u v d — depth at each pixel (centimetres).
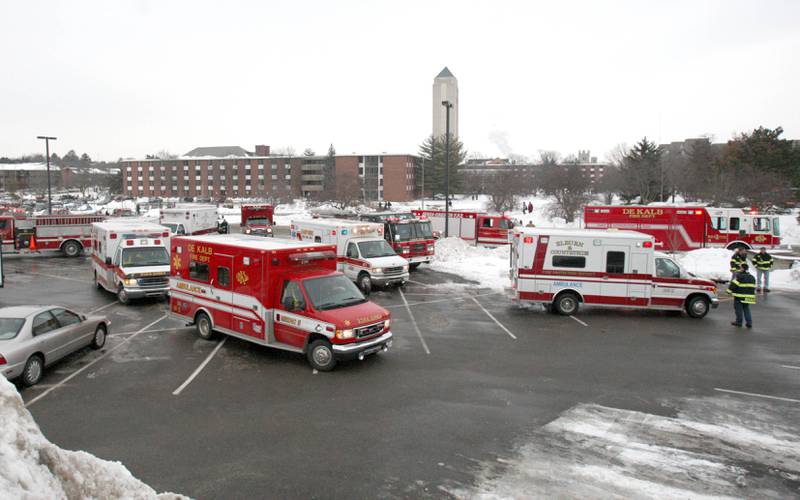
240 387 1007
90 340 1212
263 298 1165
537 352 1244
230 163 11862
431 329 1455
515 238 1725
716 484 668
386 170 10812
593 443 779
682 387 1017
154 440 783
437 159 9325
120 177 13212
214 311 1293
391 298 1889
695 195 5909
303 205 9731
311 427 830
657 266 1622
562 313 1641
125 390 990
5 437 364
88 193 13000
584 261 1620
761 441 789
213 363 1152
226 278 1256
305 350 1121
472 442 780
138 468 698
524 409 905
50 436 795
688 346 1301
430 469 700
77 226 3103
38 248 3000
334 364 1089
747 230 2944
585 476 685
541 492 645
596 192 7556
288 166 11544
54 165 15400
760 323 1545
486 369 1120
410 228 2423
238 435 800
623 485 664
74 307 1719
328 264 1279
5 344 977
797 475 692
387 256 2041
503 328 1470
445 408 909
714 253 2611
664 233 3031
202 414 880
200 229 3369
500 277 2289
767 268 1998
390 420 858
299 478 674
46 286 2120
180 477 675
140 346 1280
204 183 12031
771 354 1239
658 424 847
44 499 353
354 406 916
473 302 1822
